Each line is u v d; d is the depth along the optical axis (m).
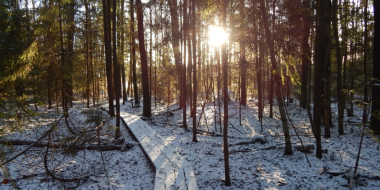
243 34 6.65
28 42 6.67
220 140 9.05
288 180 5.20
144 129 9.52
